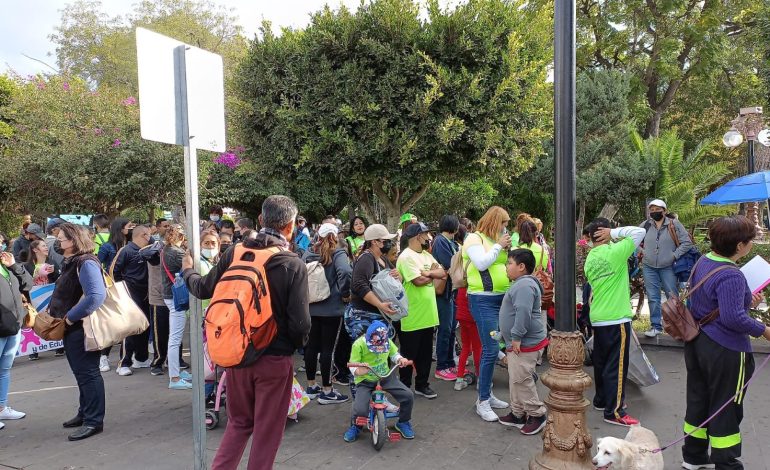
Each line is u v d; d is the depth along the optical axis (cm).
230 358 289
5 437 469
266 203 328
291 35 748
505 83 647
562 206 351
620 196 1281
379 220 1070
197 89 321
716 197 813
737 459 369
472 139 668
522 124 711
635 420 473
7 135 1697
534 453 424
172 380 607
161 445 446
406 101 659
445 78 648
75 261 459
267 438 311
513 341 454
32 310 536
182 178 1322
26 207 1633
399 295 476
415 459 414
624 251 466
